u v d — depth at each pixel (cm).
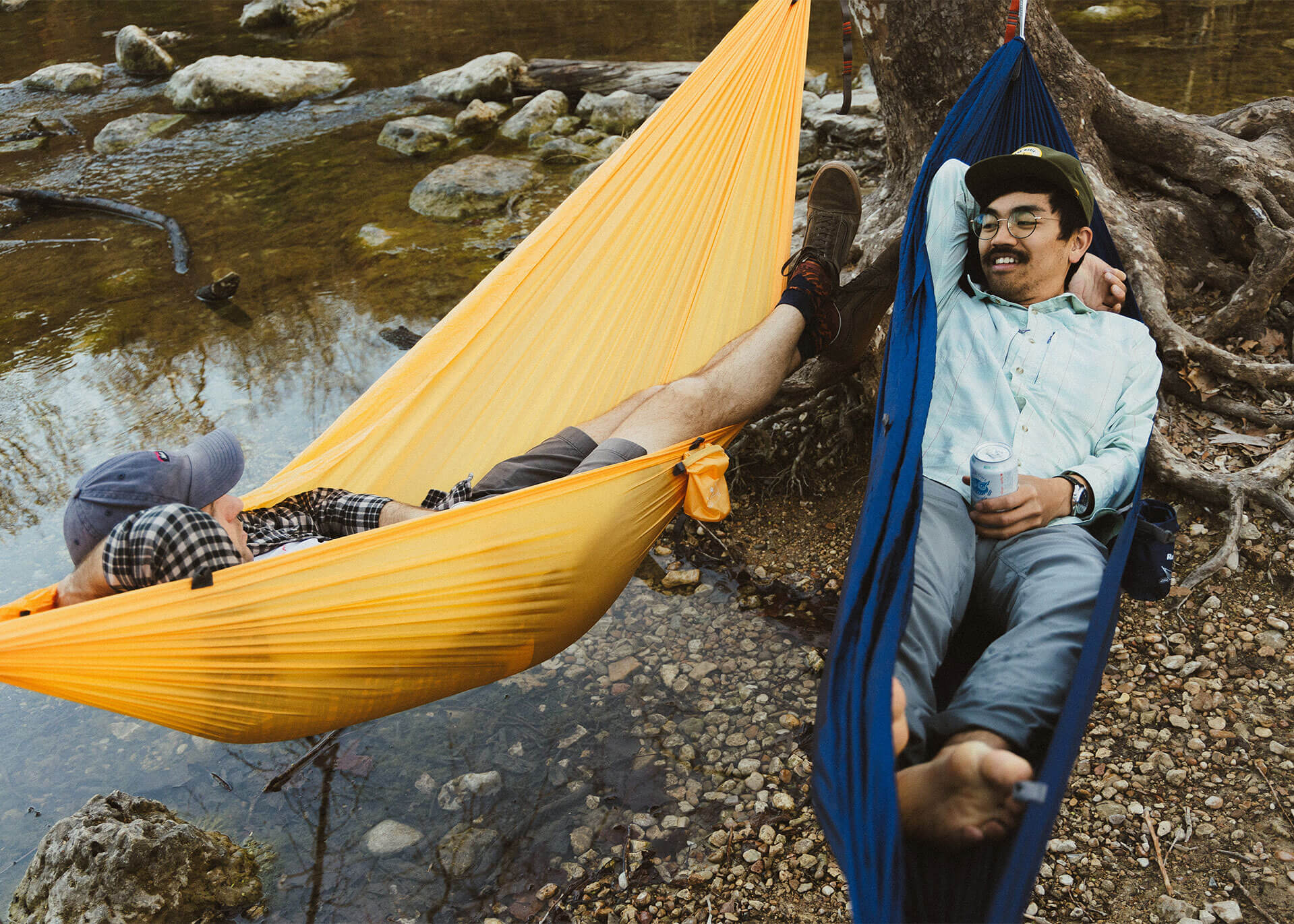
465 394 325
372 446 308
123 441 486
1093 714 284
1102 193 408
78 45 1316
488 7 1361
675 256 351
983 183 269
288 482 288
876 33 428
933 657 217
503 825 288
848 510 401
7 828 300
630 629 360
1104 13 1009
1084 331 262
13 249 727
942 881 175
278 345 563
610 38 1139
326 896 272
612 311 343
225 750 325
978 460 230
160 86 1117
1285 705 275
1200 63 813
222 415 502
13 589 397
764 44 364
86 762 323
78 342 584
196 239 714
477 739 318
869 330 346
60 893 262
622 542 275
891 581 217
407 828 290
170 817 286
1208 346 372
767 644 346
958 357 266
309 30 1319
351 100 1017
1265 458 344
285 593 225
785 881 261
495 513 247
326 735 327
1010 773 161
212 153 898
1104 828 252
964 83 413
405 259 652
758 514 410
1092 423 254
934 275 279
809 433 417
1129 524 225
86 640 210
